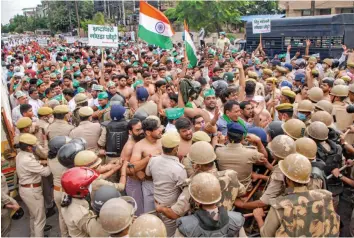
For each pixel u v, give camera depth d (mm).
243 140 4457
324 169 3916
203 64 12445
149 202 4520
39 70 13203
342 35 14828
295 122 4309
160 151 4551
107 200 3031
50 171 5066
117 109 5285
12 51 27016
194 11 30156
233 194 3574
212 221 2789
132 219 2758
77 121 6559
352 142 5820
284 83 8070
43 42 36438
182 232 2805
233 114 5031
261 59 14180
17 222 5969
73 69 12188
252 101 6152
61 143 4496
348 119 6039
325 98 6691
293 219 2992
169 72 10984
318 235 3012
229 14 30266
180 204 3627
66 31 59969
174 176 3973
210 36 31219
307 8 30250
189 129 4488
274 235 3143
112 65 11258
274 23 17156
